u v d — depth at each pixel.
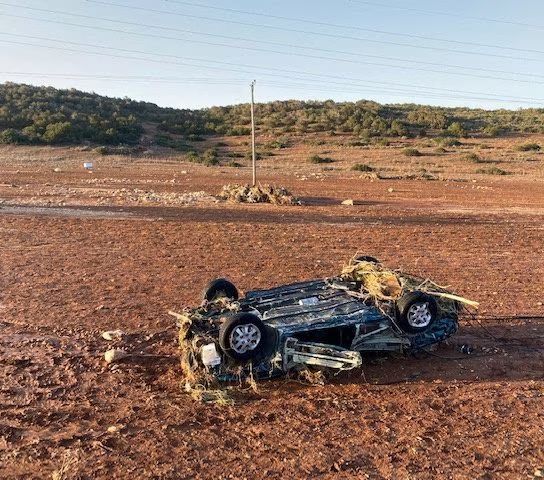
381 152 70.81
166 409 6.55
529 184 42.28
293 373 7.37
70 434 5.96
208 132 95.44
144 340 8.62
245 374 7.11
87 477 5.20
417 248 16.58
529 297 11.32
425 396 6.94
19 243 16.11
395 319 7.73
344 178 45.12
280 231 19.22
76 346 8.37
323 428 6.11
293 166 57.53
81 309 10.06
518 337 9.04
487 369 7.80
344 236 18.47
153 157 67.50
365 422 6.25
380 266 8.77
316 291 8.49
